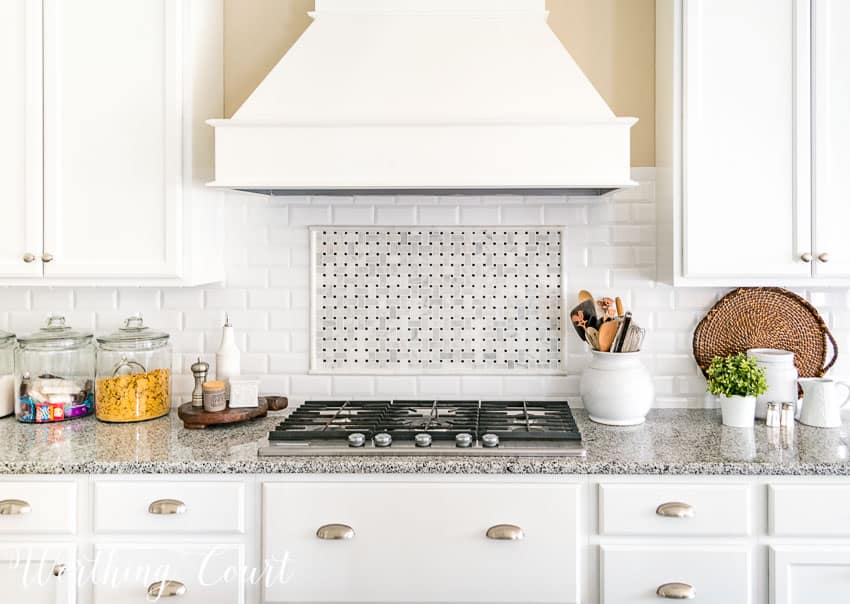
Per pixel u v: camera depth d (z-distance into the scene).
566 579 1.92
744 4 2.22
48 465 1.93
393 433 2.07
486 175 2.00
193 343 2.63
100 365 2.41
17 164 2.24
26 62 2.23
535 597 1.93
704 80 2.23
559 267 2.58
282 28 2.59
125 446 2.09
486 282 2.59
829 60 2.21
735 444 2.11
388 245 2.60
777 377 2.37
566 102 2.04
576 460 1.95
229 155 2.03
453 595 1.93
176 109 2.23
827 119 2.21
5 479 1.94
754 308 2.56
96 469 1.93
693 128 2.24
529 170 1.99
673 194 2.29
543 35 2.13
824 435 2.21
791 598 1.91
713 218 2.24
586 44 2.57
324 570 1.93
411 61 2.10
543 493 1.92
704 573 1.91
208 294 2.62
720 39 2.23
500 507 1.92
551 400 2.60
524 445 2.03
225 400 2.36
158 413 2.46
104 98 2.23
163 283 2.29
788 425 2.30
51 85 2.23
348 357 2.62
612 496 1.91
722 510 1.91
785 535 1.91
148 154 2.24
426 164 2.01
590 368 2.39
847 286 2.32
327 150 2.02
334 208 2.59
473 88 2.06
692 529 1.92
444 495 1.92
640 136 2.56
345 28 2.15
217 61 2.53
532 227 2.57
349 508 1.93
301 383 2.62
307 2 2.58
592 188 2.26
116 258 2.25
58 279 2.27
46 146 2.24
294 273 2.62
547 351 2.60
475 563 1.93
